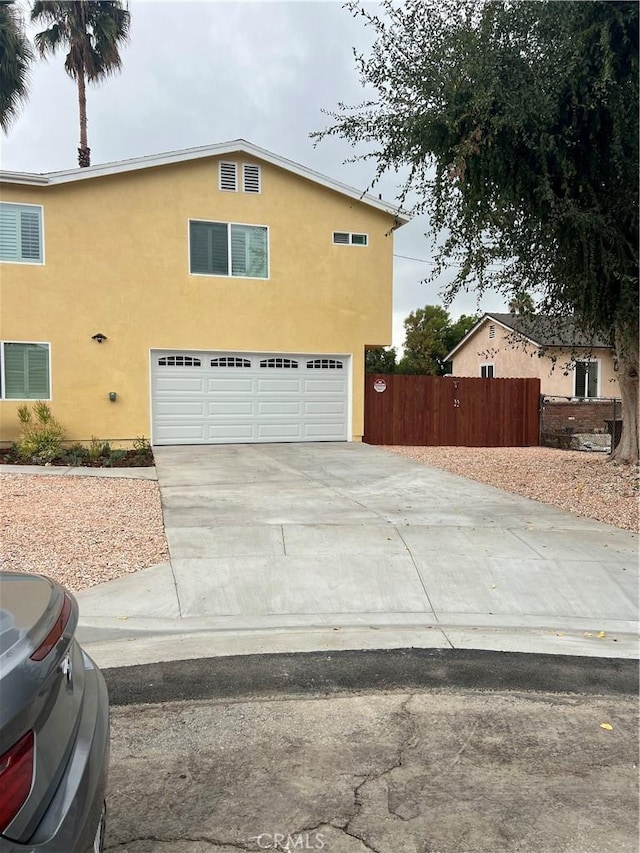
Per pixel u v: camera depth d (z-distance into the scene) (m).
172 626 4.58
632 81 7.66
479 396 17.05
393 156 9.07
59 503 8.02
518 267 9.72
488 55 7.67
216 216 14.58
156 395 14.44
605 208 8.70
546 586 5.45
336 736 3.27
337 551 6.12
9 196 13.16
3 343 13.23
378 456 13.32
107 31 20.44
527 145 7.93
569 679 3.97
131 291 14.05
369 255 15.81
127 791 2.78
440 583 5.47
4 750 1.50
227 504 8.15
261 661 4.13
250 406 15.17
